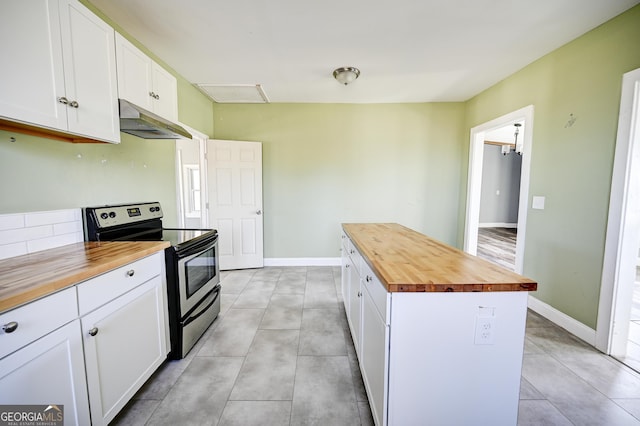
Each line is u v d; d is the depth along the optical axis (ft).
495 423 3.53
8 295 2.66
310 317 7.92
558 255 7.39
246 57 8.12
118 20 6.29
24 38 3.59
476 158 11.64
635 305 8.39
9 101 3.43
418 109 12.39
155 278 5.21
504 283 3.29
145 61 6.24
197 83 10.07
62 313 3.24
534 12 5.96
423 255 4.66
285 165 12.57
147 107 6.32
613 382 5.24
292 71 9.09
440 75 9.37
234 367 5.72
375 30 6.73
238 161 11.96
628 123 5.74
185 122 9.77
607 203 6.15
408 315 3.35
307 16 6.16
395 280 3.35
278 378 5.39
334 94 11.28
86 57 4.58
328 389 5.09
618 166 5.92
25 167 4.48
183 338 5.93
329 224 12.89
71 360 3.38
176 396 4.91
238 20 6.32
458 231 12.89
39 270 3.53
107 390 3.96
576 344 6.49
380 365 3.70
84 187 5.65
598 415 4.49
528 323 7.45
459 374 3.45
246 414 4.52
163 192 8.55
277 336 6.91
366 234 6.73
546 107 7.80
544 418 4.43
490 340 3.41
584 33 6.68
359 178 12.68
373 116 12.44
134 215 6.57
